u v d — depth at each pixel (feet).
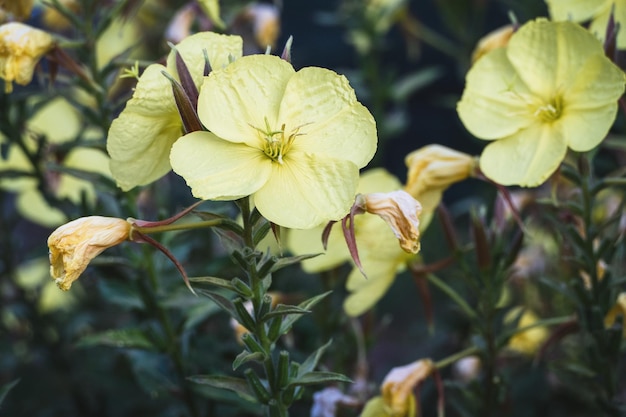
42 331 2.88
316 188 1.92
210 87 1.92
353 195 1.91
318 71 1.94
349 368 2.56
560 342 2.74
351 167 1.92
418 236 1.95
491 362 2.33
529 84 2.16
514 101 2.17
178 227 1.93
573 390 2.73
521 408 2.83
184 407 2.59
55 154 2.57
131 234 1.92
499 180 2.15
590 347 2.30
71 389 2.90
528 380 2.85
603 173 2.78
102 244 1.91
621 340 2.27
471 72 2.20
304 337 2.68
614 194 2.75
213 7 2.51
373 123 1.93
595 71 2.11
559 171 2.15
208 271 2.47
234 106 1.93
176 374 2.48
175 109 1.97
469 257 2.78
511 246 2.28
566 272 2.56
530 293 2.84
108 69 2.36
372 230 2.29
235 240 1.96
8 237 2.87
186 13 2.68
